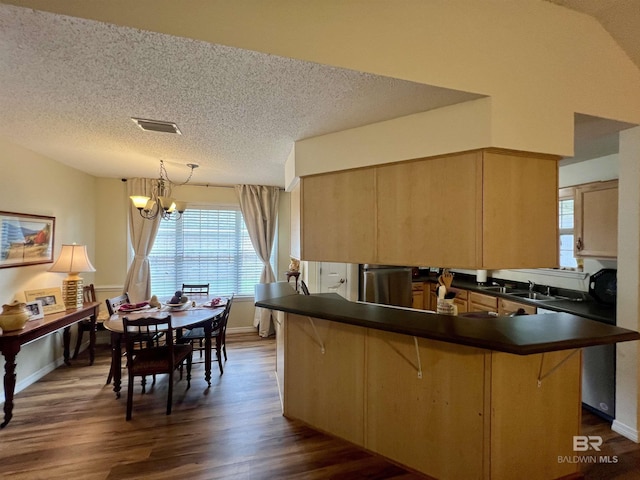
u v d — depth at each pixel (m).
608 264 2.96
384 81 1.58
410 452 1.94
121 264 4.38
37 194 3.10
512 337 1.50
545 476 1.79
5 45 1.31
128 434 2.26
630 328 2.18
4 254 2.70
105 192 4.30
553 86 1.84
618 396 2.26
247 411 2.60
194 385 3.08
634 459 2.00
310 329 2.39
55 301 3.12
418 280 4.73
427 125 1.93
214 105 1.88
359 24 1.49
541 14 1.82
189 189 4.65
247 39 1.33
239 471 1.90
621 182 2.24
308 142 2.45
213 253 4.83
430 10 1.61
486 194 1.77
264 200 4.84
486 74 1.70
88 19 1.17
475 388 1.73
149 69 1.50
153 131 2.35
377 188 2.16
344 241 2.30
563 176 3.36
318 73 1.51
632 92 2.04
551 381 1.82
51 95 1.77
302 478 1.85
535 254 1.88
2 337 2.35
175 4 1.25
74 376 3.23
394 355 2.00
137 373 2.50
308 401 2.40
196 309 3.32
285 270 5.08
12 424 2.37
